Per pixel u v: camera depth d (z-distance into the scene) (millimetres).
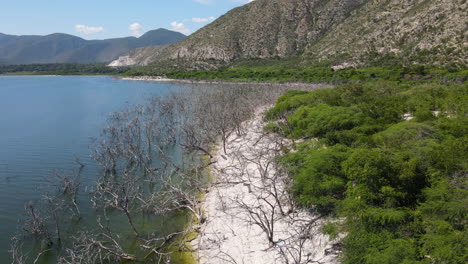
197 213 14859
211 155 23734
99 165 22188
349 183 13531
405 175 12742
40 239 13125
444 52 71250
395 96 32375
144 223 14594
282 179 15719
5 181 19219
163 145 28156
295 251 11570
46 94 65938
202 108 37375
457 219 10492
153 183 19438
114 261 11914
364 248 10133
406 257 9234
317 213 13688
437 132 18328
